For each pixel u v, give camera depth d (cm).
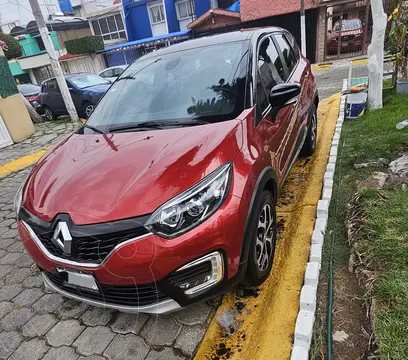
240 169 187
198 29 1789
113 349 195
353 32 1434
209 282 175
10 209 416
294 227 271
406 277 189
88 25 2409
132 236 162
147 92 274
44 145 717
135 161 195
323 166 372
